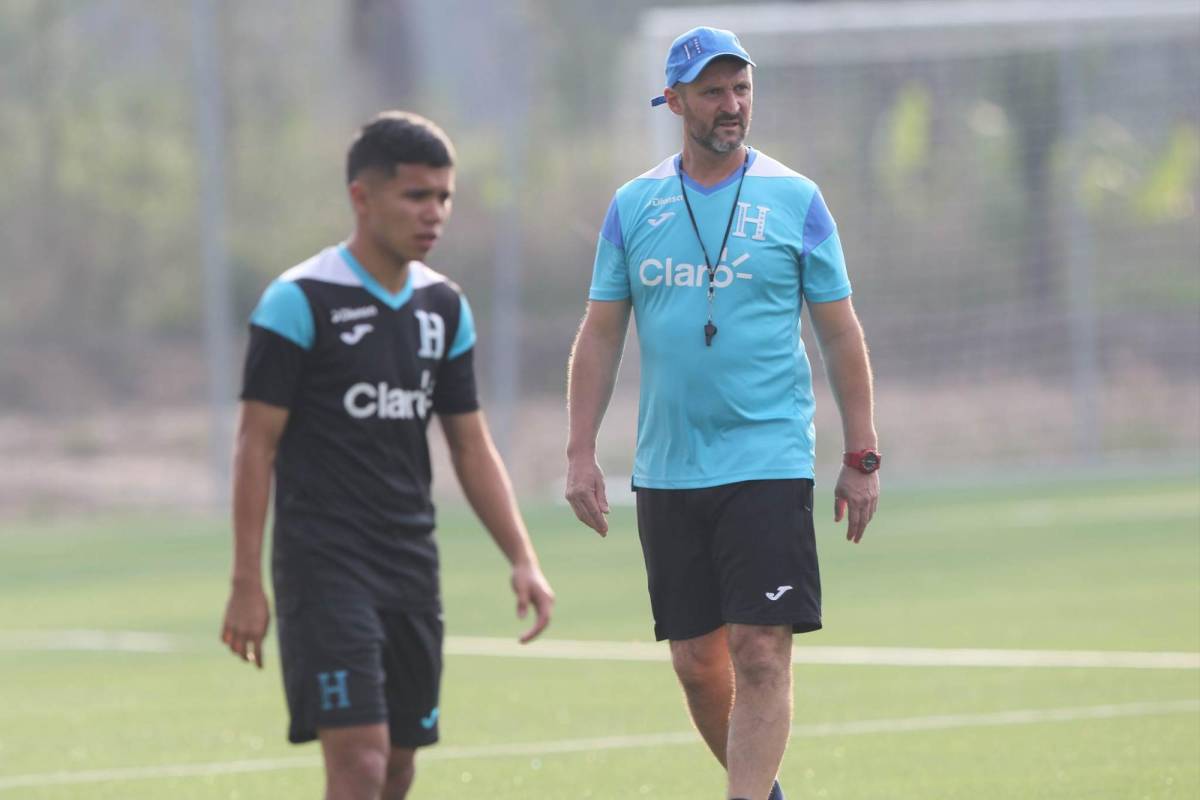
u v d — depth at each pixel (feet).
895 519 222.07
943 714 96.68
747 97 64.90
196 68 255.70
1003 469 286.66
